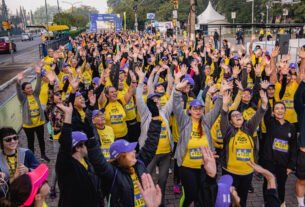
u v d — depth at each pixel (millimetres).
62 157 3490
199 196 3195
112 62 10594
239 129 4945
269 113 6035
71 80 5312
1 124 8320
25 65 27125
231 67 11672
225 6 75000
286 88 7445
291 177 6781
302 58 6672
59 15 62969
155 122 3988
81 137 3588
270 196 3328
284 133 5164
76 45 23125
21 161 4301
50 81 7637
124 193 3305
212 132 6141
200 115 4918
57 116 6156
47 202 5809
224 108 5023
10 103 9367
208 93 6695
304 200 5719
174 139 6270
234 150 4887
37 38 77188
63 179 3561
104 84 6711
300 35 23266
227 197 3084
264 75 10141
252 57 12609
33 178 2648
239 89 6656
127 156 3371
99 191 3822
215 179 3107
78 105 5043
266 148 5316
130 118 7371
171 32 30875
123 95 7566
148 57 13445
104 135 5184
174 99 5109
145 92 7223
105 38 27641
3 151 4203
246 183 4961
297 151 5246
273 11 54719
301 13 50875
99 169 3371
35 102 7359
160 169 5473
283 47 13312
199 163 4863
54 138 6223
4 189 3727
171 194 6109
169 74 7523
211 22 38156
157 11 85562
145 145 3967
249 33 41469
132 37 27219
